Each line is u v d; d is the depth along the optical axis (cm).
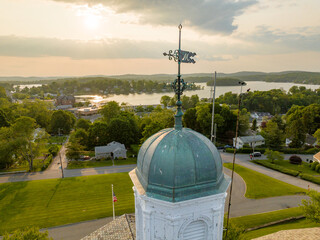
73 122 12062
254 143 7900
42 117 11494
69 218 3809
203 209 1134
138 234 1391
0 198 4528
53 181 5362
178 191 1070
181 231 1121
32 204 4278
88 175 5809
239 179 5422
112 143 7900
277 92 18112
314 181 5241
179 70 1220
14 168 6456
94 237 2378
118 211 4006
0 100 13825
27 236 2370
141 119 10438
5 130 6175
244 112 11481
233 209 4134
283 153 7656
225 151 7750
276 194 4688
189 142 1143
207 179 1127
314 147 8119
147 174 1140
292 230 3031
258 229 3491
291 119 9694
